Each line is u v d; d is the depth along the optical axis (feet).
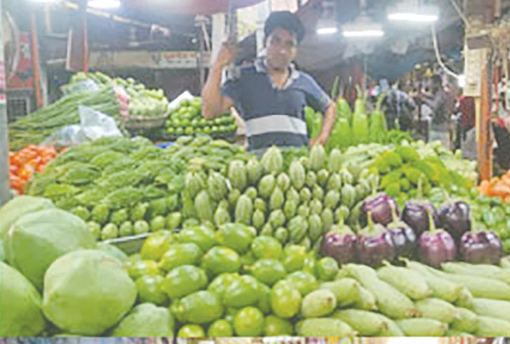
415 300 5.14
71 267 4.54
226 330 4.73
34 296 4.64
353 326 4.79
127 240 6.40
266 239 5.41
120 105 7.55
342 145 6.72
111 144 7.40
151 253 5.49
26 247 4.79
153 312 4.70
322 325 4.71
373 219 5.98
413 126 6.92
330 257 5.66
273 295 4.84
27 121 7.32
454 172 6.87
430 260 5.81
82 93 7.39
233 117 6.56
